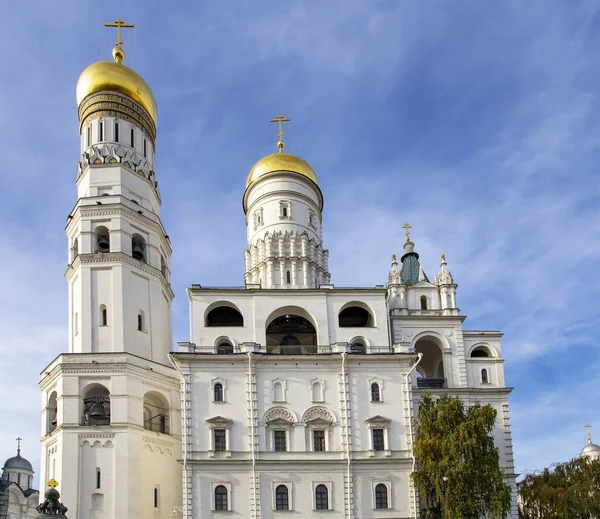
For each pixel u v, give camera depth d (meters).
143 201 77.88
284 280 77.31
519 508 80.12
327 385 66.50
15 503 111.75
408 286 76.31
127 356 67.50
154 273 75.56
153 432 68.12
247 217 87.56
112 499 63.09
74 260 73.00
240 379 65.69
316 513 62.19
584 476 73.50
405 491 63.62
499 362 74.25
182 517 67.25
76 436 64.56
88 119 80.12
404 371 67.69
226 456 62.81
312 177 86.00
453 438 59.47
